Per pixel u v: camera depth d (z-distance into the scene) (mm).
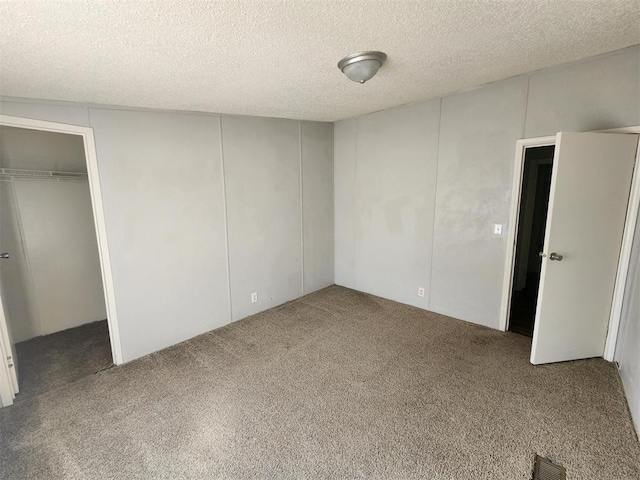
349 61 2000
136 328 2986
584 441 1919
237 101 2898
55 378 2688
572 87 2629
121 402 2373
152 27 1492
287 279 4312
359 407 2271
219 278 3574
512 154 3027
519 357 2861
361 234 4527
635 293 2430
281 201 4098
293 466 1811
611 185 2518
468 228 3439
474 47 2023
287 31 1628
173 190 3105
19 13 1293
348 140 4453
